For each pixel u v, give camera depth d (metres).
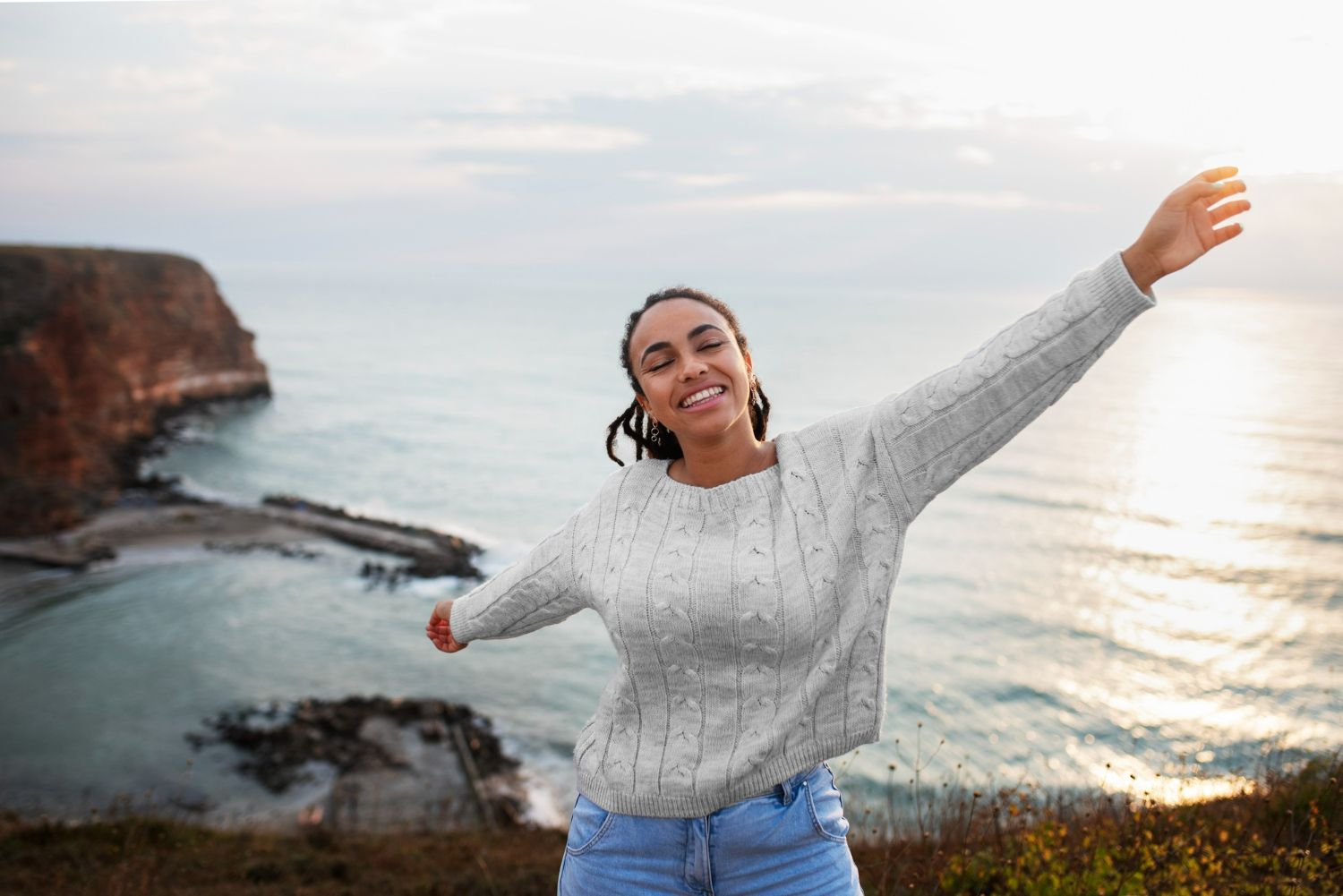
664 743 2.14
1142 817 3.85
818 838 2.09
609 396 145.25
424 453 90.00
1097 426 105.00
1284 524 61.38
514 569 2.46
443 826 21.22
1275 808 4.32
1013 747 26.05
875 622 2.07
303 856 10.59
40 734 26.97
